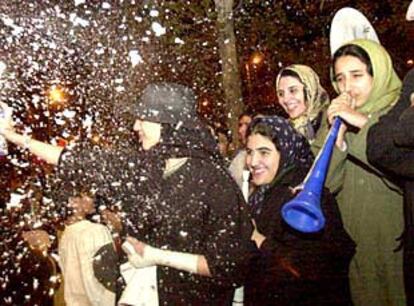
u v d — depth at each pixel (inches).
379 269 149.0
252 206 148.4
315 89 173.6
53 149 149.9
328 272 141.5
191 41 298.7
